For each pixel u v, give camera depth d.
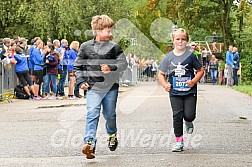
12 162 12.09
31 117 21.06
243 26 63.34
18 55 29.42
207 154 12.84
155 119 19.94
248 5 62.19
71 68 30.61
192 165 11.47
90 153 12.16
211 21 63.47
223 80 53.12
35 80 29.88
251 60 53.53
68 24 49.88
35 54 29.72
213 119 19.97
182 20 62.03
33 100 29.38
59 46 31.61
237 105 25.81
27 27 55.12
